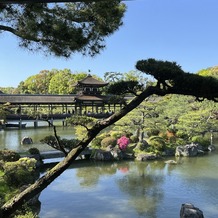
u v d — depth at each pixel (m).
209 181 22.62
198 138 35.84
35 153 27.67
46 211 16.81
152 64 6.01
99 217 16.06
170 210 16.98
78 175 24.52
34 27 8.33
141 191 20.44
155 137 33.97
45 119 6.89
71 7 9.12
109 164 28.56
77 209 17.14
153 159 30.44
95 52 9.49
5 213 6.37
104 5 8.66
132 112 34.75
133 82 6.57
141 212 16.73
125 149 31.78
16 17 9.12
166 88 6.57
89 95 63.22
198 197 19.17
